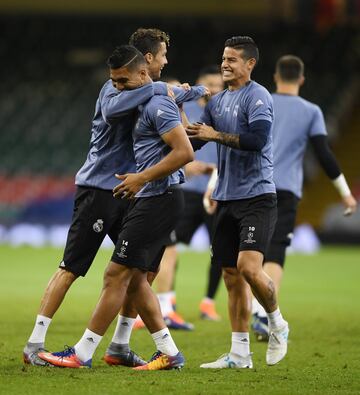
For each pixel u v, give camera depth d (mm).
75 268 22406
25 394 18297
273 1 108812
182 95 22578
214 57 116875
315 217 94188
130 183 20609
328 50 114500
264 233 22125
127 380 20078
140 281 21922
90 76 118375
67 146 103938
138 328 30844
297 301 41625
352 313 36781
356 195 92500
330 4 101875
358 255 75625
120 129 22172
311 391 19219
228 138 21750
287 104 29234
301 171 29453
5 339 27281
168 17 120000
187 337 29391
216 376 21109
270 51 115250
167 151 21375
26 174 98812
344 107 106062
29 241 86250
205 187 34562
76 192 22797
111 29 123188
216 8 113250
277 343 22422
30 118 109500
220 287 49500
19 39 124500
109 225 22469
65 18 123812
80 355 21703
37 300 39969
